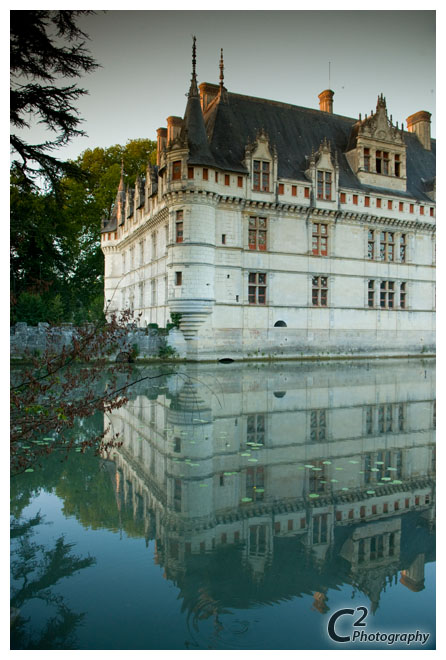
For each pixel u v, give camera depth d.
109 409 7.81
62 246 38.03
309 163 37.91
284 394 18.38
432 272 45.28
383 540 6.65
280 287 36.75
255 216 35.84
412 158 48.31
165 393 18.55
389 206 41.84
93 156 60.97
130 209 52.38
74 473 9.34
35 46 11.69
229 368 28.75
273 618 5.00
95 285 62.44
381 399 17.41
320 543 6.54
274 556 6.19
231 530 6.89
